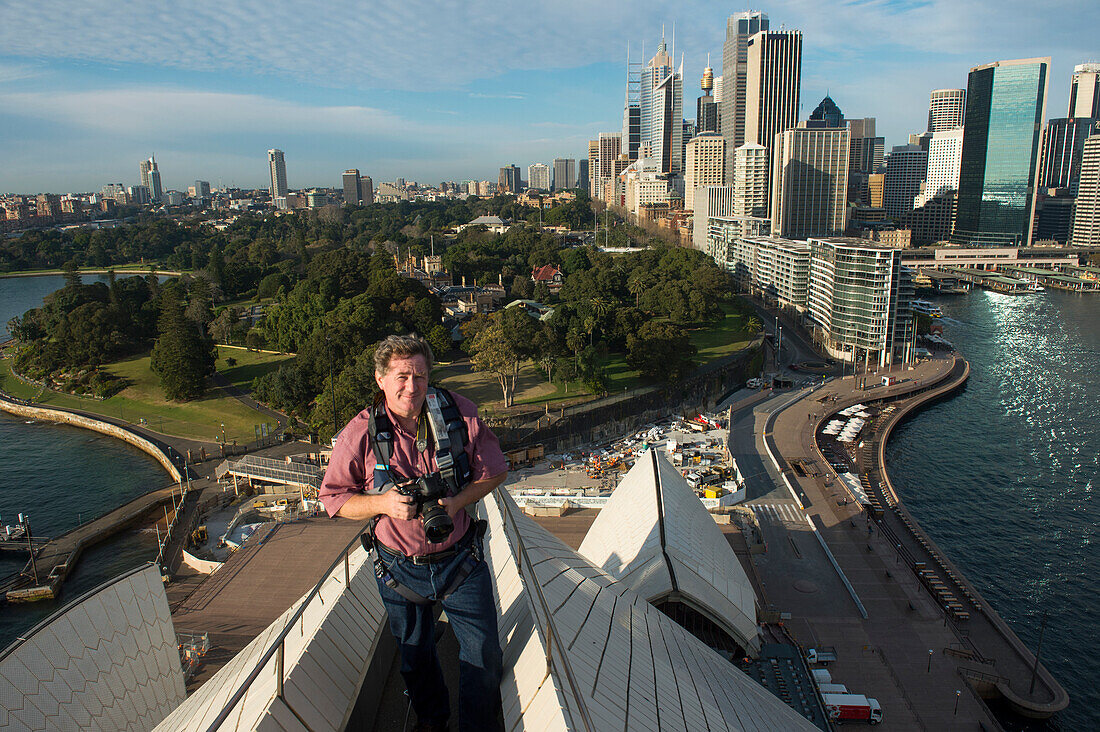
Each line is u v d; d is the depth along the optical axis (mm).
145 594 29375
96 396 161250
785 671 62469
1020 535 104125
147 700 27312
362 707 13445
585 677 17891
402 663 11617
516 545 18109
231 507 109375
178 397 155250
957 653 72000
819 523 100625
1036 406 160625
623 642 23406
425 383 9984
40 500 113438
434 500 9750
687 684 24156
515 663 13383
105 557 96500
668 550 53031
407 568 10781
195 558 91188
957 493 118375
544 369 156375
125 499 113375
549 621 12328
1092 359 196000
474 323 170375
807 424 147375
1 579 90625
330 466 10430
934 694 66688
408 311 177250
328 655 13164
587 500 104188
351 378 127375
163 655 29328
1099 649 79562
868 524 100000
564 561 28734
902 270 188625
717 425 144750
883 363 192750
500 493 19469
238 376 167250
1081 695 73000
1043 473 125188
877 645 73250
